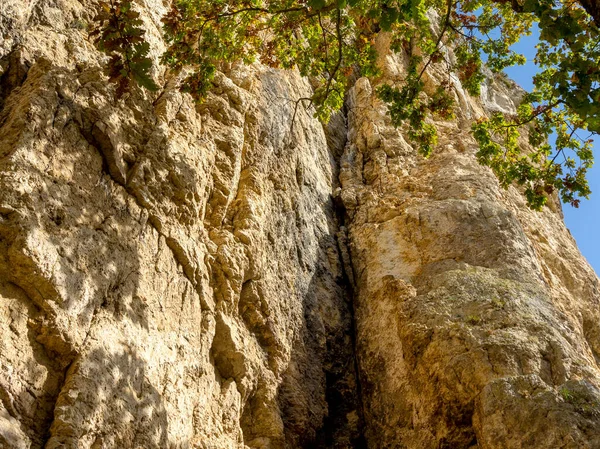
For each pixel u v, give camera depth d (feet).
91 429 18.70
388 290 35.99
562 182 36.37
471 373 28.37
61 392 18.76
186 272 26.94
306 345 33.96
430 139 35.53
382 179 46.37
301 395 30.94
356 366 35.68
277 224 35.70
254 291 30.83
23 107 22.20
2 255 19.01
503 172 37.99
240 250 30.66
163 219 26.22
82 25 29.37
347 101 58.29
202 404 25.21
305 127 45.98
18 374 17.97
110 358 20.59
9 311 18.57
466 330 30.42
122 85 21.44
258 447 27.37
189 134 30.86
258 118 37.99
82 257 21.30
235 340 28.30
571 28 23.97
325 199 44.50
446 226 38.55
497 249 36.65
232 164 33.37
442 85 38.47
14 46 25.61
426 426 29.50
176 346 24.59
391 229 40.37
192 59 31.09
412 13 26.58
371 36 37.81
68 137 23.16
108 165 24.61
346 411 33.91
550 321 31.73
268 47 36.32
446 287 34.06
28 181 20.58
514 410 25.70
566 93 24.97
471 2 38.68
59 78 23.99
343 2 24.56
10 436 16.72
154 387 22.27
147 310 23.59
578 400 25.64
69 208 21.75
